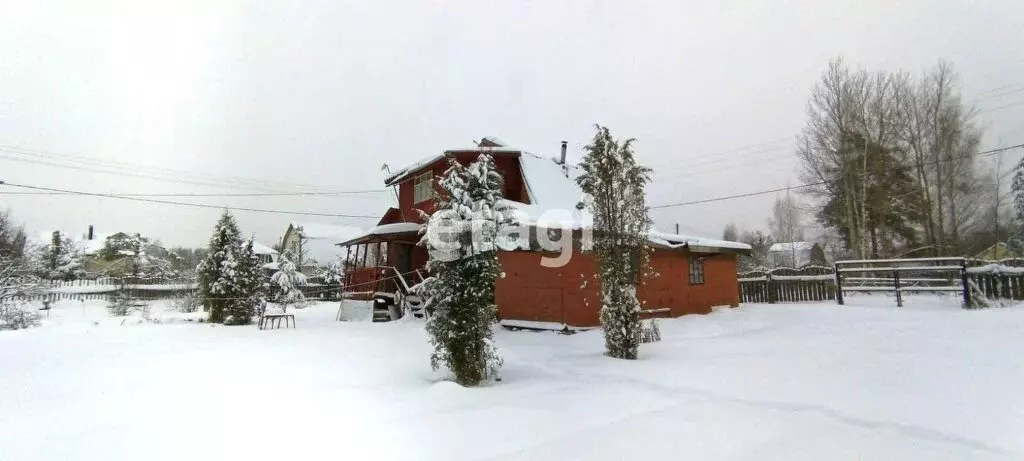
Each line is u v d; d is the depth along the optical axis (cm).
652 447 379
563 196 1641
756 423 431
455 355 630
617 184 834
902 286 1524
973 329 880
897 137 2520
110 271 3644
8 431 440
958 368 602
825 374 605
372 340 1101
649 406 494
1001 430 391
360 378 666
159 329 1444
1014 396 477
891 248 2495
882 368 623
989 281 1284
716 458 355
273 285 2528
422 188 1916
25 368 767
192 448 392
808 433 403
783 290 1827
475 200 680
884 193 2464
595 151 845
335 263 3312
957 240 2420
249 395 569
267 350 949
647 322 1057
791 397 507
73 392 595
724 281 1703
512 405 509
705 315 1445
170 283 2909
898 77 2519
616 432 415
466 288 641
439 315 643
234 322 1617
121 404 534
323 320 1758
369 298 1756
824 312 1282
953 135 2452
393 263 1822
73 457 376
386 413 484
